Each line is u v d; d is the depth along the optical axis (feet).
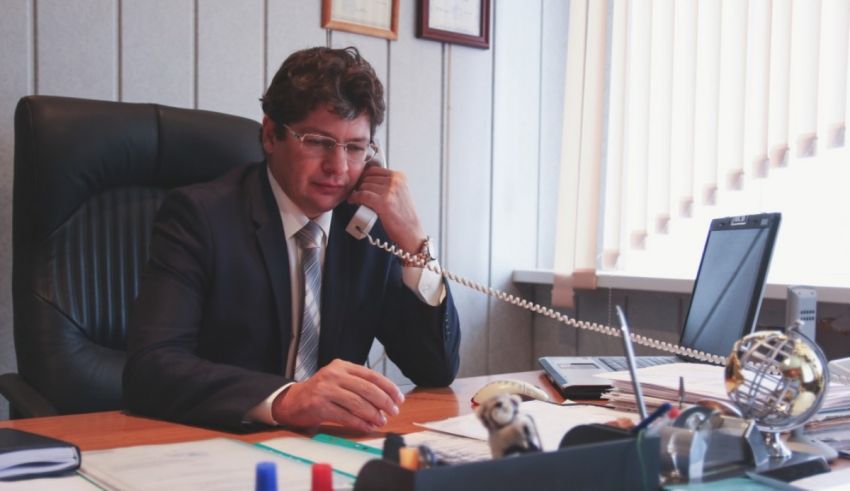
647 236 8.35
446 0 8.80
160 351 4.06
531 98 9.65
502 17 9.37
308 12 7.95
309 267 4.90
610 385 4.39
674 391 3.59
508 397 2.27
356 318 5.06
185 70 7.30
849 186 6.81
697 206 7.84
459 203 9.07
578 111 8.89
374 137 5.13
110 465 2.81
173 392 3.79
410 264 5.06
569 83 9.00
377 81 4.85
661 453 2.57
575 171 8.89
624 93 8.52
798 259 7.11
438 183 8.90
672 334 8.09
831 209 6.91
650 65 8.24
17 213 5.38
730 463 2.72
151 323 4.27
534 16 9.64
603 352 8.82
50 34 6.67
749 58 7.38
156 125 5.68
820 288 6.26
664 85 8.12
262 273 4.71
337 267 5.00
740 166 7.41
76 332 5.35
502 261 9.46
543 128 9.77
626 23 8.48
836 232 6.89
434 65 8.82
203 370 3.82
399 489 1.90
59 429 3.58
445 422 3.64
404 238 5.07
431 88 8.81
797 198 7.11
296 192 4.74
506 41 9.41
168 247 4.56
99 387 5.31
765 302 6.98
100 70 6.90
